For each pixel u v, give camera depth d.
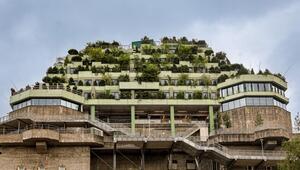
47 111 68.44
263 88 72.19
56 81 76.12
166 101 72.94
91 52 85.12
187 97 73.69
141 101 72.56
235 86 73.31
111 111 74.50
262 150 60.94
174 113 75.62
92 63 82.75
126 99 72.50
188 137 61.75
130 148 60.00
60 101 69.25
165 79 79.06
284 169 43.28
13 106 71.19
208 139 65.81
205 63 83.19
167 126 71.50
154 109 74.50
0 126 63.84
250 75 72.62
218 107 74.38
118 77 78.38
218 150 57.16
